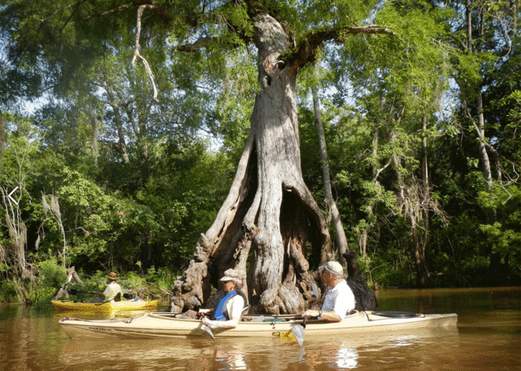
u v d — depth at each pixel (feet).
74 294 63.41
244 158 41.52
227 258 38.45
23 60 50.60
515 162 79.92
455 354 21.50
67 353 24.59
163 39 48.96
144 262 89.04
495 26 81.30
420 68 45.27
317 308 36.88
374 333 27.63
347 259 40.78
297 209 41.47
